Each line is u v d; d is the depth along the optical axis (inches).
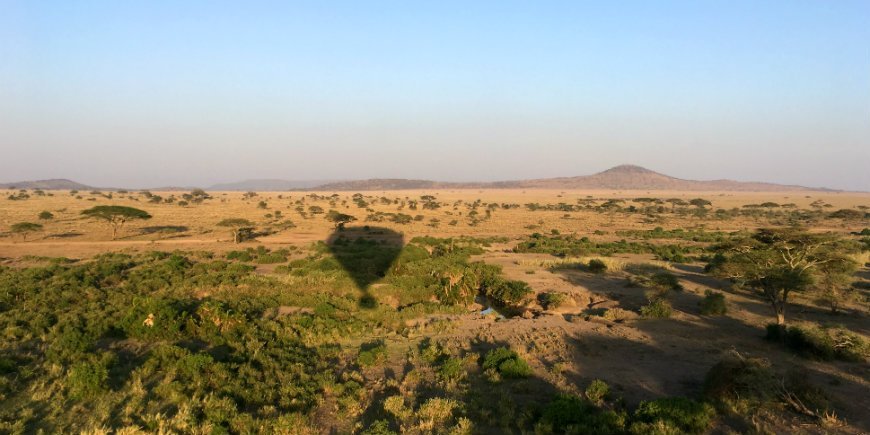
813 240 1006.4
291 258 1779.0
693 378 665.0
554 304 1151.6
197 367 645.3
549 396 607.8
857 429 506.6
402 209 4894.2
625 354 773.3
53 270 1359.5
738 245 986.1
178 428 491.8
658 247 2178.9
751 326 935.0
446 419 539.2
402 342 834.2
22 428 477.7
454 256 1754.4
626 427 515.2
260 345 768.3
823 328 834.2
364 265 1528.1
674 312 1034.1
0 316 868.6
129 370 650.2
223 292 1151.6
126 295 1085.1
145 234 2407.7
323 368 695.7
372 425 507.2
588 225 3462.1
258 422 509.0
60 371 625.6
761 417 537.0
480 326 948.0
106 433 473.4
